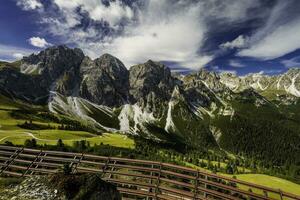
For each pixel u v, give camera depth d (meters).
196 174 24.42
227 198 22.81
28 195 20.08
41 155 31.12
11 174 29.83
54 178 20.64
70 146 163.25
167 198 24.75
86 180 20.03
